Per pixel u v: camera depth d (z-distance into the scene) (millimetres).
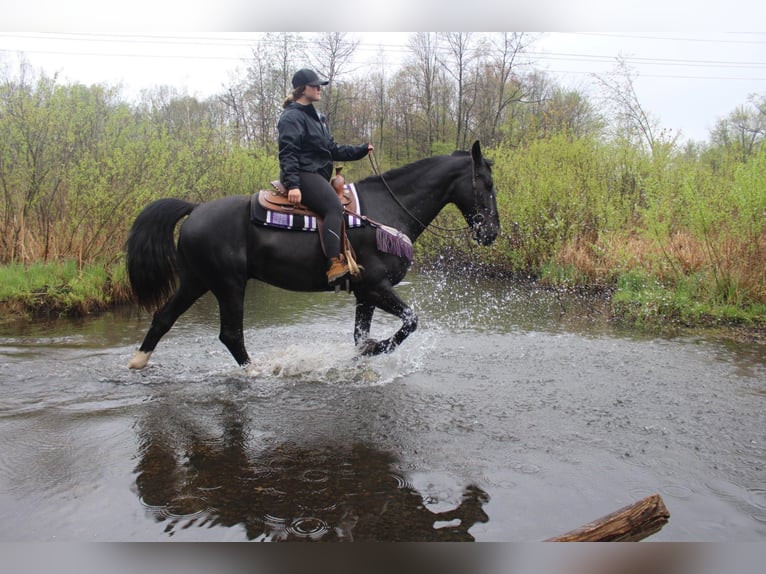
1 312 6926
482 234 4797
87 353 4996
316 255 4320
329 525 2402
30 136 8227
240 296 4363
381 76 30109
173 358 4922
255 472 2857
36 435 3219
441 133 29250
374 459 3016
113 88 9141
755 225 6785
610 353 5203
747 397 4027
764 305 6734
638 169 10539
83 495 2600
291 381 4309
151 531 2336
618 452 3121
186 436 3271
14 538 2273
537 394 4059
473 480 2797
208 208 4328
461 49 26891
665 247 8031
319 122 4375
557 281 9430
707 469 2939
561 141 11688
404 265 4535
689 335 5965
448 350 5293
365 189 4621
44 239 8398
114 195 8320
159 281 4391
